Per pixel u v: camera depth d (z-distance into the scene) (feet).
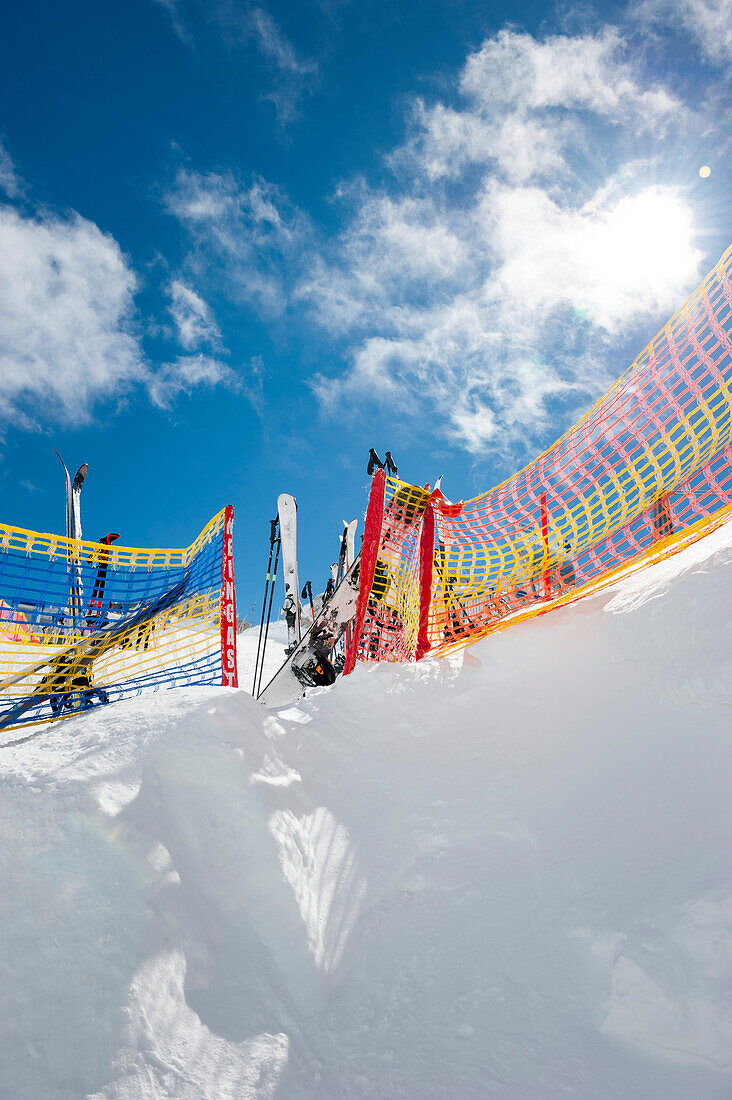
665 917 6.88
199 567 17.01
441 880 9.05
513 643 14.17
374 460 19.36
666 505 15.43
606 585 15.64
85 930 7.29
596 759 10.30
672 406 14.93
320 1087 6.52
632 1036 6.31
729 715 9.71
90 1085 6.23
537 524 17.74
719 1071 5.84
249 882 8.59
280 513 27.27
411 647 19.20
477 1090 6.11
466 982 7.38
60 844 8.00
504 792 10.37
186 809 9.05
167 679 15.93
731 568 11.56
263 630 25.68
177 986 7.22
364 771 11.91
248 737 10.59
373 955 8.20
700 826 8.21
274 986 7.73
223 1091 6.42
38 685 14.83
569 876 8.31
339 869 9.55
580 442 16.93
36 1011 6.65
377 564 19.19
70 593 15.37
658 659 11.35
